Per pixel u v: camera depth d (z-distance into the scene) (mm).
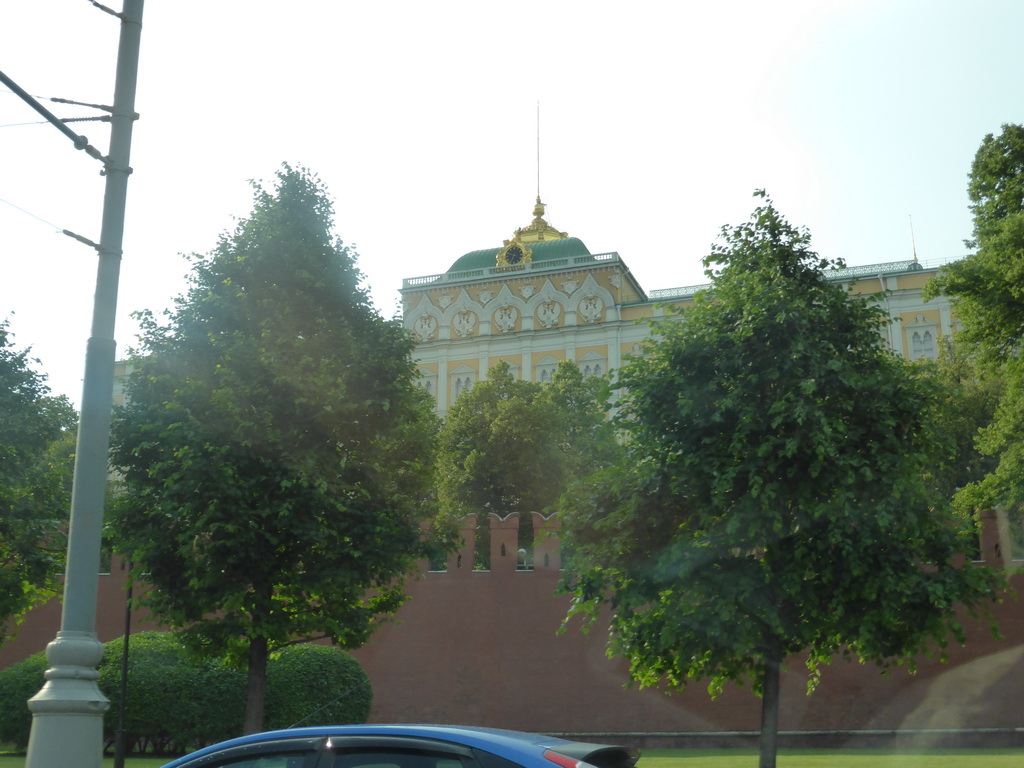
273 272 19641
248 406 18500
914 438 16016
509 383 55250
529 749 5250
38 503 24422
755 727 26828
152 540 18391
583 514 16906
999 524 26453
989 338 29812
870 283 65125
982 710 25031
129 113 9336
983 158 30359
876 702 26062
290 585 18984
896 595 14672
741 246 17391
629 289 73438
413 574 21750
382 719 29516
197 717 23172
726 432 15930
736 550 16812
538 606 29438
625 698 28047
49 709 7875
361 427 19891
